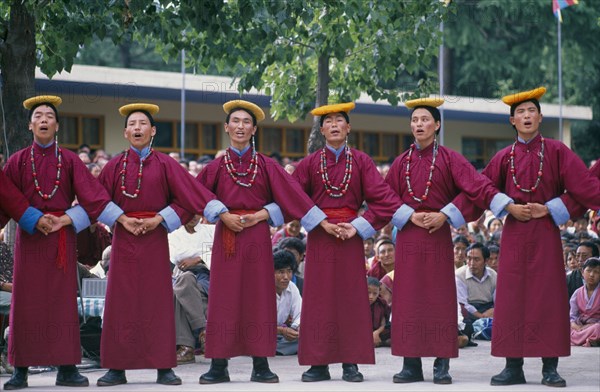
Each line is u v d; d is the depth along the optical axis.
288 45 14.99
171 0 13.05
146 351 10.66
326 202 11.12
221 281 10.86
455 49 36.69
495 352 10.78
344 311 11.01
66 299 10.59
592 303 14.73
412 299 10.87
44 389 10.39
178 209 10.86
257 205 11.01
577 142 38.28
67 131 24.05
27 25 12.71
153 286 10.71
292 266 13.47
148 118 10.94
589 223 20.00
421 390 10.23
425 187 10.95
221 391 10.14
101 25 13.12
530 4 33.31
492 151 32.28
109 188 10.84
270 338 10.87
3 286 12.03
